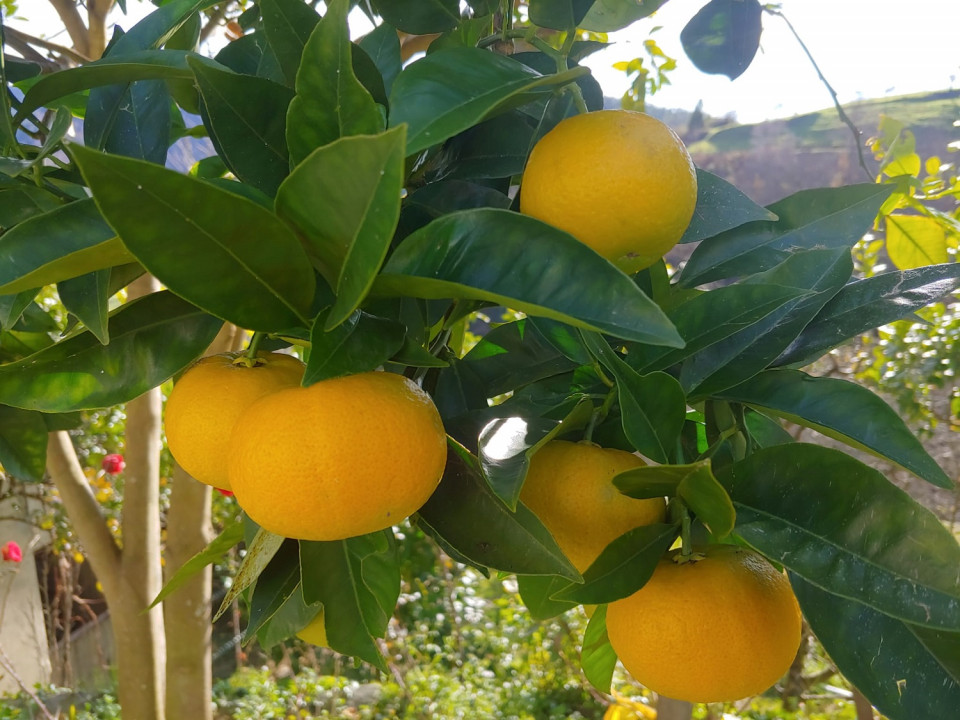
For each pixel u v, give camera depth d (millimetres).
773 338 317
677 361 310
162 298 308
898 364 1415
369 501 233
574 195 246
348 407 231
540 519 289
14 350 442
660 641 267
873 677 276
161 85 380
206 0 355
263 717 1813
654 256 265
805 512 260
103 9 789
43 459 464
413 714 1823
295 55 306
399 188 185
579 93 281
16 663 1858
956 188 848
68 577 2045
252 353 277
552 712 1779
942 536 242
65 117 295
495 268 230
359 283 216
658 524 280
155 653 845
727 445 315
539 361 363
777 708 1467
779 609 274
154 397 839
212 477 273
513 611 1956
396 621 2133
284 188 216
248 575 298
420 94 226
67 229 260
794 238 358
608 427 313
